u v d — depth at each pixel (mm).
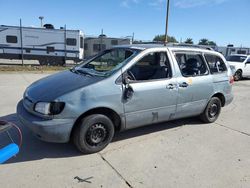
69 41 23562
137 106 4324
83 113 3830
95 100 3871
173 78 4773
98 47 29672
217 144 4734
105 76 4105
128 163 3857
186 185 3375
